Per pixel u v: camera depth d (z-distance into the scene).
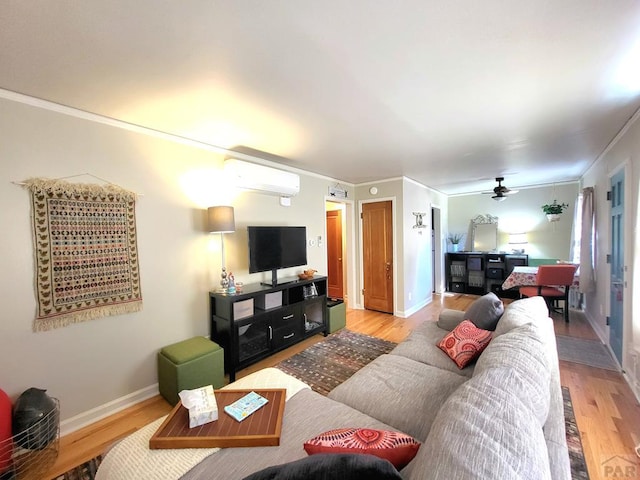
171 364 2.31
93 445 1.91
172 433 1.25
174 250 2.65
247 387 1.68
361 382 1.79
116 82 1.73
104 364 2.22
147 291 2.46
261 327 3.02
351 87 1.83
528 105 2.12
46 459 1.77
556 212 5.34
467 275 6.31
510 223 6.09
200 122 2.35
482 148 3.13
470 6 1.18
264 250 3.21
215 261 2.98
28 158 1.88
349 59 1.54
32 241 1.89
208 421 1.32
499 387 0.91
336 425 1.33
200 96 1.92
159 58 1.50
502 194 4.91
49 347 1.96
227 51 1.45
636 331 2.32
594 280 3.88
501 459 0.66
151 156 2.49
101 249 2.19
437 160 3.62
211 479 1.05
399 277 4.71
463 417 0.79
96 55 1.46
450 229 6.84
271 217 3.59
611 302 3.15
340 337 3.76
